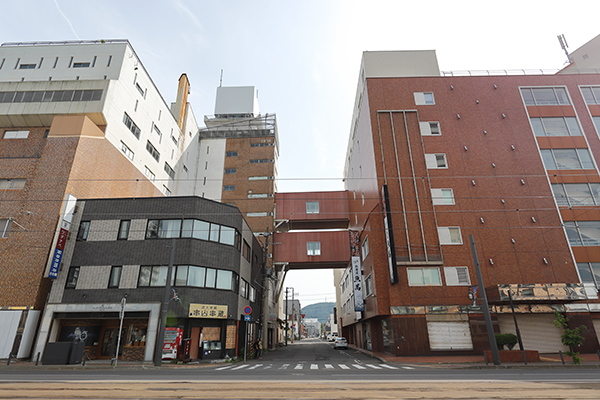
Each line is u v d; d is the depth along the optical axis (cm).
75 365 1884
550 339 2478
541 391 948
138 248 2398
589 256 2686
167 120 4497
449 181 2894
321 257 4691
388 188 2870
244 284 3002
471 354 2403
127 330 2336
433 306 2523
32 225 2427
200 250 2405
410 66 3650
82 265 2377
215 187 5334
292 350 4244
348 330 5731
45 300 2330
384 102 3188
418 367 1841
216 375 1397
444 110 3144
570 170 2945
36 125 2981
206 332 2334
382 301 2638
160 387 1005
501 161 2966
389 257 2638
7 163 2666
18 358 2094
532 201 2841
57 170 2606
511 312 2492
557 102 3203
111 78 3416
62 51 3647
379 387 1021
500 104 3169
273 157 5475
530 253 2684
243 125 5875
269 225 4925
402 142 3028
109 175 3092
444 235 2731
